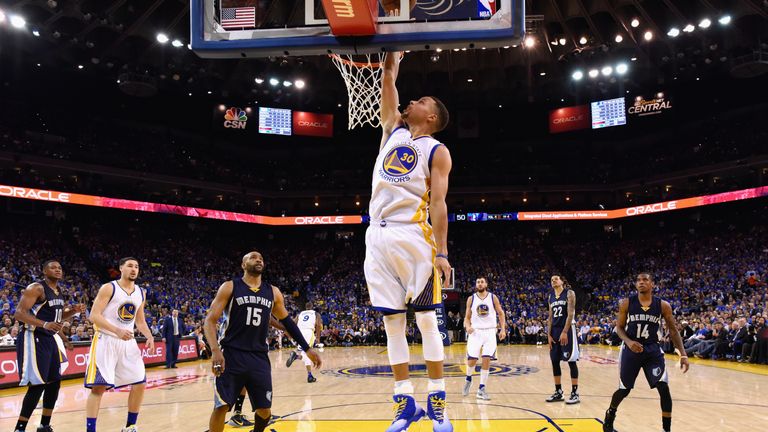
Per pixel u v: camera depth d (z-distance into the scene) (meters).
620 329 6.24
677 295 27.81
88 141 33.91
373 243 2.80
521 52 30.66
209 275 33.81
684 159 35.16
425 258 2.70
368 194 39.16
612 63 30.66
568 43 29.45
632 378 6.14
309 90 34.53
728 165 33.19
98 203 30.36
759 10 24.02
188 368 16.33
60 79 30.84
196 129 38.88
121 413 8.05
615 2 25.98
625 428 6.48
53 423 7.43
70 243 30.48
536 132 40.09
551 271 35.88
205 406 8.69
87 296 24.22
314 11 3.35
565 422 6.82
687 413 7.54
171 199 33.72
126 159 33.41
